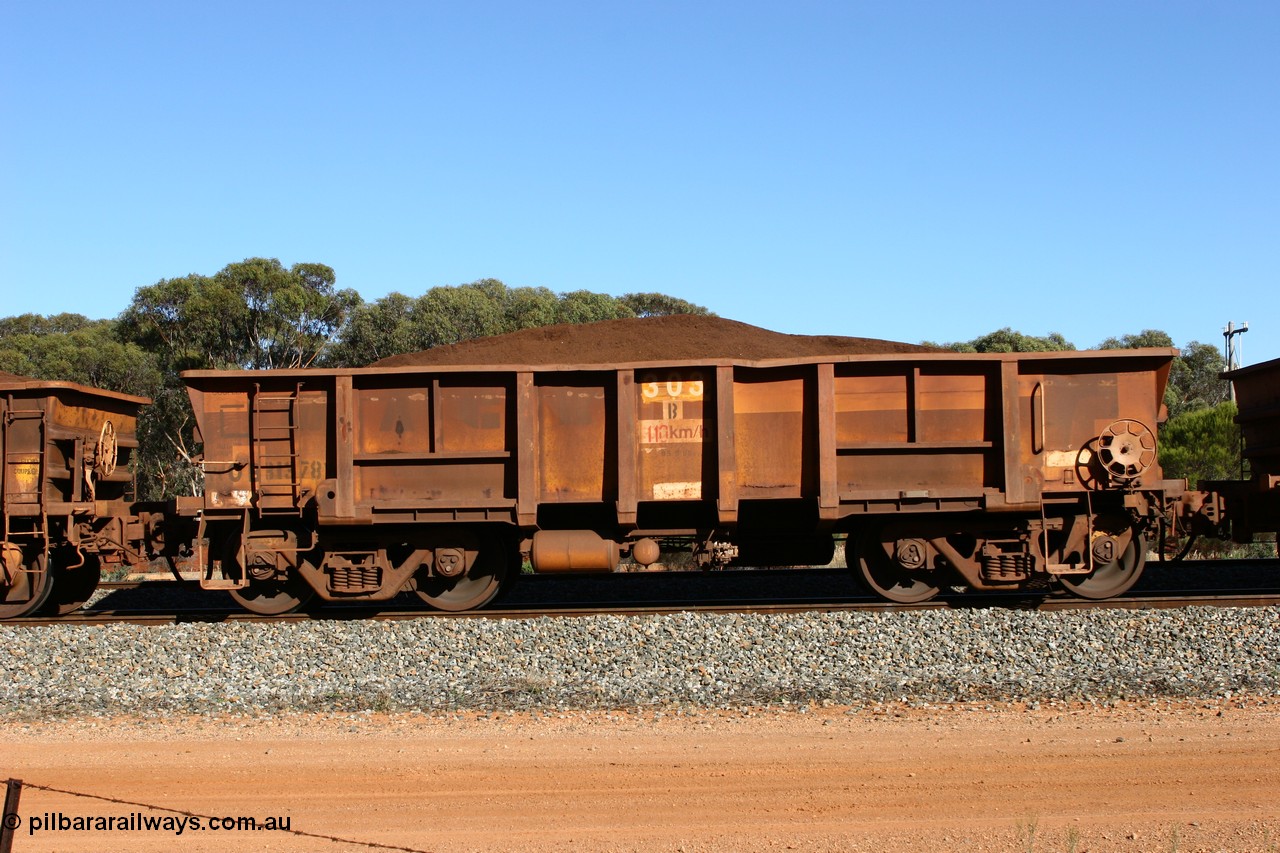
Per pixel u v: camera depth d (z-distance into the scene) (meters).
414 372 11.97
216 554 12.73
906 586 12.67
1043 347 50.72
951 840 5.94
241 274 43.28
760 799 6.56
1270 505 12.70
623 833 6.10
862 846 5.89
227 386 12.27
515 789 6.78
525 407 11.93
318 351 45.06
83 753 7.74
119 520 12.75
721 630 10.87
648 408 12.04
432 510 12.05
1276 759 7.04
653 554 12.26
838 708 8.55
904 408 12.00
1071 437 12.07
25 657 10.56
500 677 9.68
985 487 11.89
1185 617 10.94
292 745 7.80
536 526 12.09
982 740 7.57
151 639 11.25
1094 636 10.41
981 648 10.12
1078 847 5.82
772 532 13.08
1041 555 12.09
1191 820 6.14
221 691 9.41
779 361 11.84
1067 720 8.08
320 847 5.95
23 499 12.33
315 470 12.11
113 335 46.09
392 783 6.92
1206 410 28.52
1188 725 7.83
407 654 10.45
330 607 12.86
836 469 11.87
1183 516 12.57
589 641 10.68
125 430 14.36
